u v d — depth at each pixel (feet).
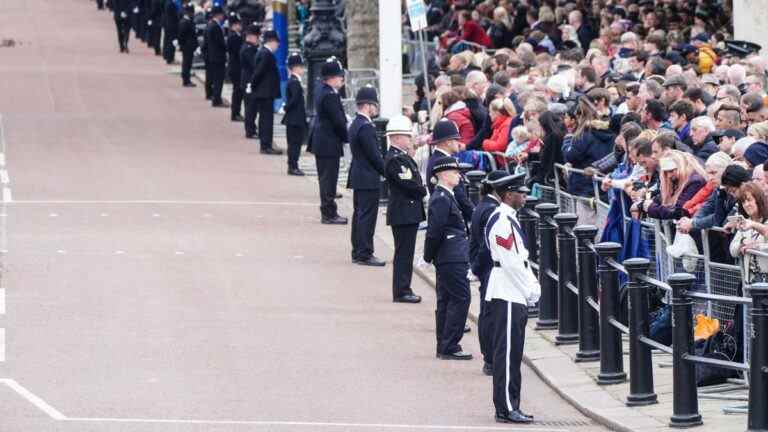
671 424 159.84
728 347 174.09
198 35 595.88
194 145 411.34
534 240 224.94
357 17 450.30
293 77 359.05
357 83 376.27
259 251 271.28
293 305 229.25
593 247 191.31
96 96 514.68
